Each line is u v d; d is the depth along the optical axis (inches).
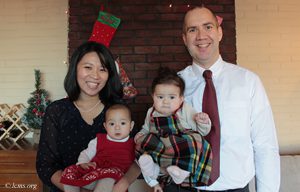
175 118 57.4
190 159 53.8
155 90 59.2
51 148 60.1
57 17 135.7
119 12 126.0
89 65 60.6
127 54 126.0
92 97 63.8
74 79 62.4
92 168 55.5
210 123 55.1
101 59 61.6
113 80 64.9
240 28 135.0
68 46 126.4
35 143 117.5
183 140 54.8
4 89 137.5
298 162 106.6
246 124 58.0
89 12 126.0
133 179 58.1
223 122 57.9
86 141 60.7
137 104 125.3
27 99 136.6
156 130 58.1
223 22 125.9
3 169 103.8
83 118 62.5
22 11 136.7
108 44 124.9
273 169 57.2
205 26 60.5
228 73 61.6
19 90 136.8
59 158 60.7
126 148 60.2
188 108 58.2
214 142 56.1
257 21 135.1
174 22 126.1
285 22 135.8
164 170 56.7
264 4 135.2
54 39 135.9
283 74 135.4
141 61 126.0
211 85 59.9
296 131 135.2
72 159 59.9
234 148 56.8
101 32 123.9
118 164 58.6
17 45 136.8
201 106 60.2
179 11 126.2
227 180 55.7
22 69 136.7
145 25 126.1
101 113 63.1
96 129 61.6
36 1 136.3
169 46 125.9
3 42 136.6
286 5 135.8
